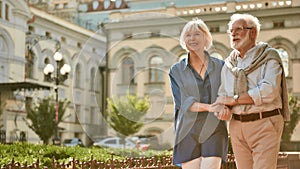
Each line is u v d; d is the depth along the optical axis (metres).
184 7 28.88
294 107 22.14
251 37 4.00
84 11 35.12
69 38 30.72
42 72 27.83
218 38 27.17
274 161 3.87
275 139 3.86
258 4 27.47
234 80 3.92
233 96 3.91
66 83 26.22
